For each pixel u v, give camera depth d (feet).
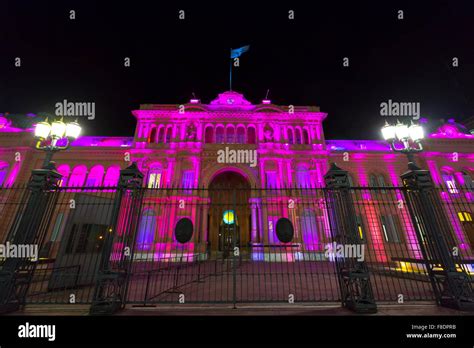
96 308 17.88
